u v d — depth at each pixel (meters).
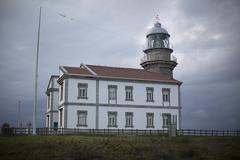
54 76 61.16
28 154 27.47
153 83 56.47
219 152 30.62
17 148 29.52
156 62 64.31
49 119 61.03
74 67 55.34
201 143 35.81
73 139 34.81
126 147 30.95
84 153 27.62
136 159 26.97
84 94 51.56
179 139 37.84
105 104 52.50
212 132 52.22
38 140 33.84
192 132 51.22
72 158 26.39
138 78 55.41
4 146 30.27
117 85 53.88
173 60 65.19
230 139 40.09
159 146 32.34
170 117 56.66
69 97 50.50
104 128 51.78
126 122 53.47
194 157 28.62
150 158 27.42
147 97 55.69
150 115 55.28
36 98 42.97
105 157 27.14
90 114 51.38
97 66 57.38
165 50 65.25
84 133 46.72
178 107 57.47
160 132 52.03
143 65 66.31
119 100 53.56
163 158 27.64
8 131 43.75
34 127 42.44
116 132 49.28
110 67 58.41
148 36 67.88
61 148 29.72
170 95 57.34
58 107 56.34
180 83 58.38
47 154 27.55
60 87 54.66
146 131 51.94
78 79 51.44
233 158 28.16
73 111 50.41
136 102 54.66
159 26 68.25
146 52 66.94
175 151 30.11
